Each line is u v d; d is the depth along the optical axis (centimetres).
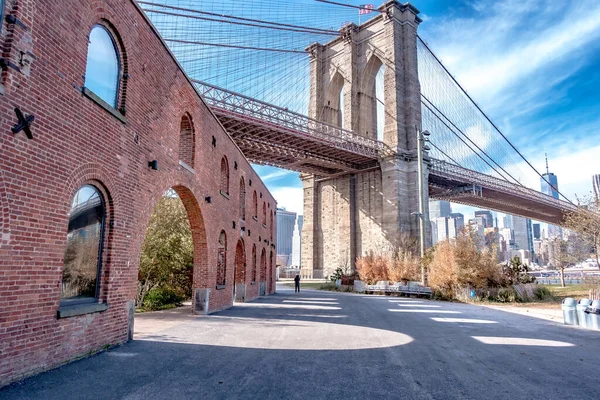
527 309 1930
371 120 5681
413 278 3194
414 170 4778
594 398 539
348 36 5766
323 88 6075
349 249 5119
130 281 880
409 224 4712
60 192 647
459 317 1562
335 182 5519
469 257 2552
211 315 1420
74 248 713
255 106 3594
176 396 519
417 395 539
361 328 1184
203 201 1395
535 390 571
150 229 1900
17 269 563
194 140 1318
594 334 1138
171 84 1117
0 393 507
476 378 630
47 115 618
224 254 1727
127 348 802
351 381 600
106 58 807
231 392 538
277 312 1603
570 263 3853
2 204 538
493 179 5944
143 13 932
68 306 691
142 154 938
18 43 562
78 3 699
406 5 5334
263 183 2728
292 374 634
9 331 550
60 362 650
